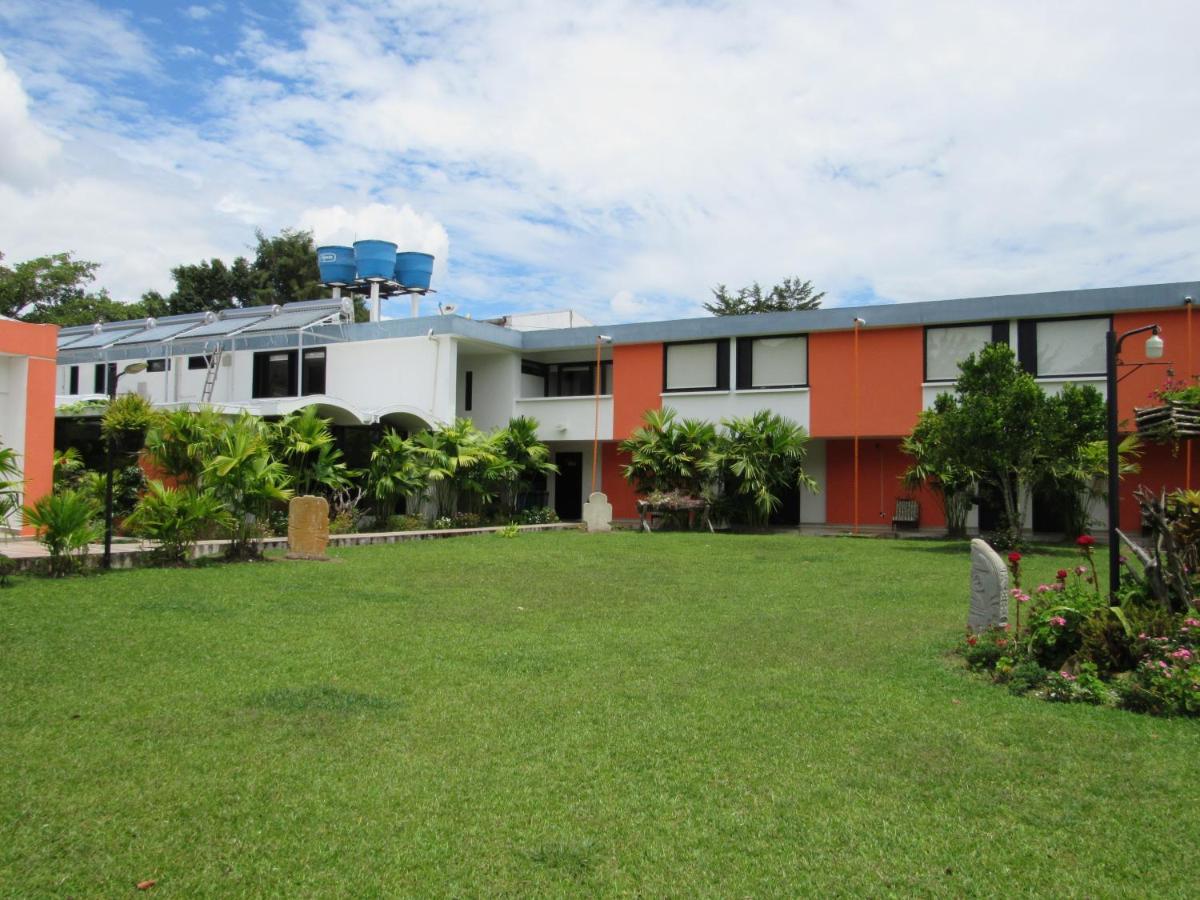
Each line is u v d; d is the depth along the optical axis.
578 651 8.02
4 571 11.46
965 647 7.94
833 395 23.00
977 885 3.81
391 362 25.47
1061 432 15.88
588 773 4.98
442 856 4.00
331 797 4.59
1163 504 8.00
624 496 27.11
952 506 20.31
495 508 24.16
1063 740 5.61
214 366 24.98
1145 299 19.58
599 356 25.61
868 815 4.48
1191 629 6.77
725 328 24.17
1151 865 4.01
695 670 7.34
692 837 4.22
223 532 15.16
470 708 6.16
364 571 13.24
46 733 5.46
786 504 25.03
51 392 15.85
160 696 6.28
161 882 3.73
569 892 3.71
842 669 7.41
